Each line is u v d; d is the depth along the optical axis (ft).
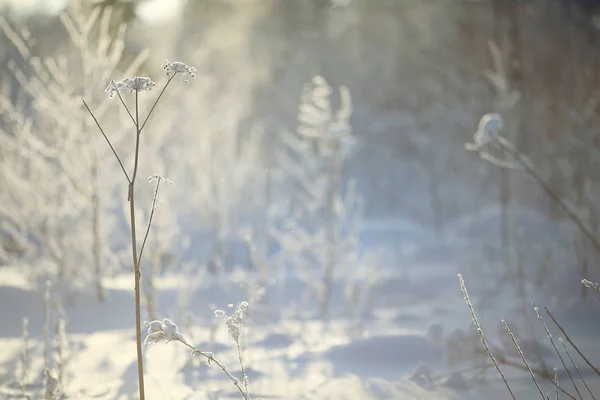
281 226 55.06
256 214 58.13
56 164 37.86
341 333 29.55
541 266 40.73
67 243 36.91
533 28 78.79
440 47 92.68
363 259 46.65
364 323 32.35
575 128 60.18
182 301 30.48
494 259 49.52
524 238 52.13
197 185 53.47
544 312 32.30
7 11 47.29
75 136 36.70
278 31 100.42
